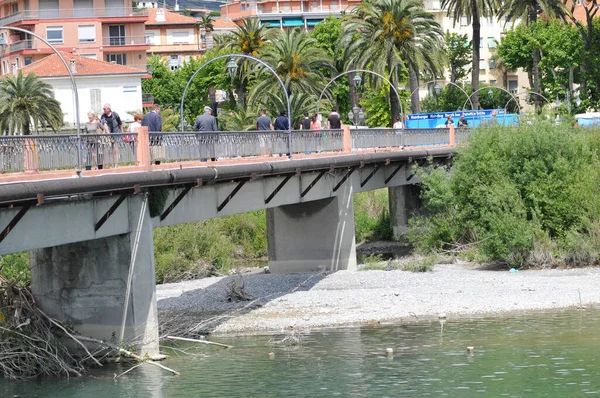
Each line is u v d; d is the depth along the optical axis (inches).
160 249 2076.8
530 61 4456.2
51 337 1147.3
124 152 1149.1
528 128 2112.5
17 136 971.3
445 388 993.5
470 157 2139.5
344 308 1510.8
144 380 1071.6
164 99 5152.6
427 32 3122.5
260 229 2554.1
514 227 1968.5
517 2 3895.2
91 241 1179.3
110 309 1176.8
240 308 1545.3
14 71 4377.5
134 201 1176.8
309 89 3253.0
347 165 1879.9
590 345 1177.4
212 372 1103.0
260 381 1048.8
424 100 4697.3
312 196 1820.9
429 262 1952.5
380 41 2987.2
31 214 1000.2
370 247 2529.5
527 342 1210.0
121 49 4441.4
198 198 1365.7
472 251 2102.6
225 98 4003.4
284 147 1624.0
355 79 2231.8
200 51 6815.9
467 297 1572.3
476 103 3553.2
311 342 1262.3
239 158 1441.9
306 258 1995.6
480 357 1133.1
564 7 3991.1
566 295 1569.9
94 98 3860.7
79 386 1053.2
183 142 1286.9
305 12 7249.0
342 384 1023.6
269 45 3868.1
